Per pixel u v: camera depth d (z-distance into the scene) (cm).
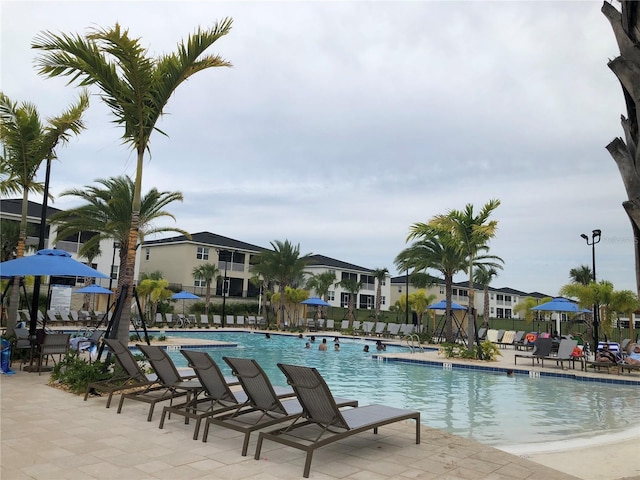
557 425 810
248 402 578
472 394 1130
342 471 460
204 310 4422
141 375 732
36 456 476
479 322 5225
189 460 479
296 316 4200
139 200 950
